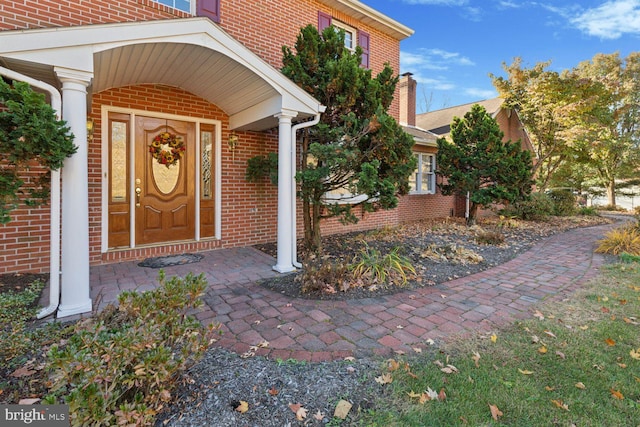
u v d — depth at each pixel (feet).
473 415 5.95
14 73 8.77
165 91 17.26
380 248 19.92
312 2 23.09
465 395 6.48
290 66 16.49
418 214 35.06
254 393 6.45
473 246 21.56
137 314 6.79
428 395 6.46
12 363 7.10
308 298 11.77
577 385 6.79
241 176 19.98
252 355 7.87
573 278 14.58
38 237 13.85
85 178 10.07
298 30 22.13
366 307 11.00
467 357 7.88
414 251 19.12
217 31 12.60
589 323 9.80
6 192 8.79
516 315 10.44
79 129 9.82
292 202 15.69
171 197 18.02
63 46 9.50
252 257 17.48
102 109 15.53
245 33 19.42
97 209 15.47
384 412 6.02
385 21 26.86
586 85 39.27
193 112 18.19
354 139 15.99
